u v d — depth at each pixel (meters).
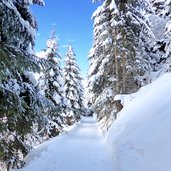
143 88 18.56
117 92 20.69
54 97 25.41
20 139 11.44
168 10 17.17
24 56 9.06
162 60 24.14
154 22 25.88
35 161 11.91
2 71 8.53
